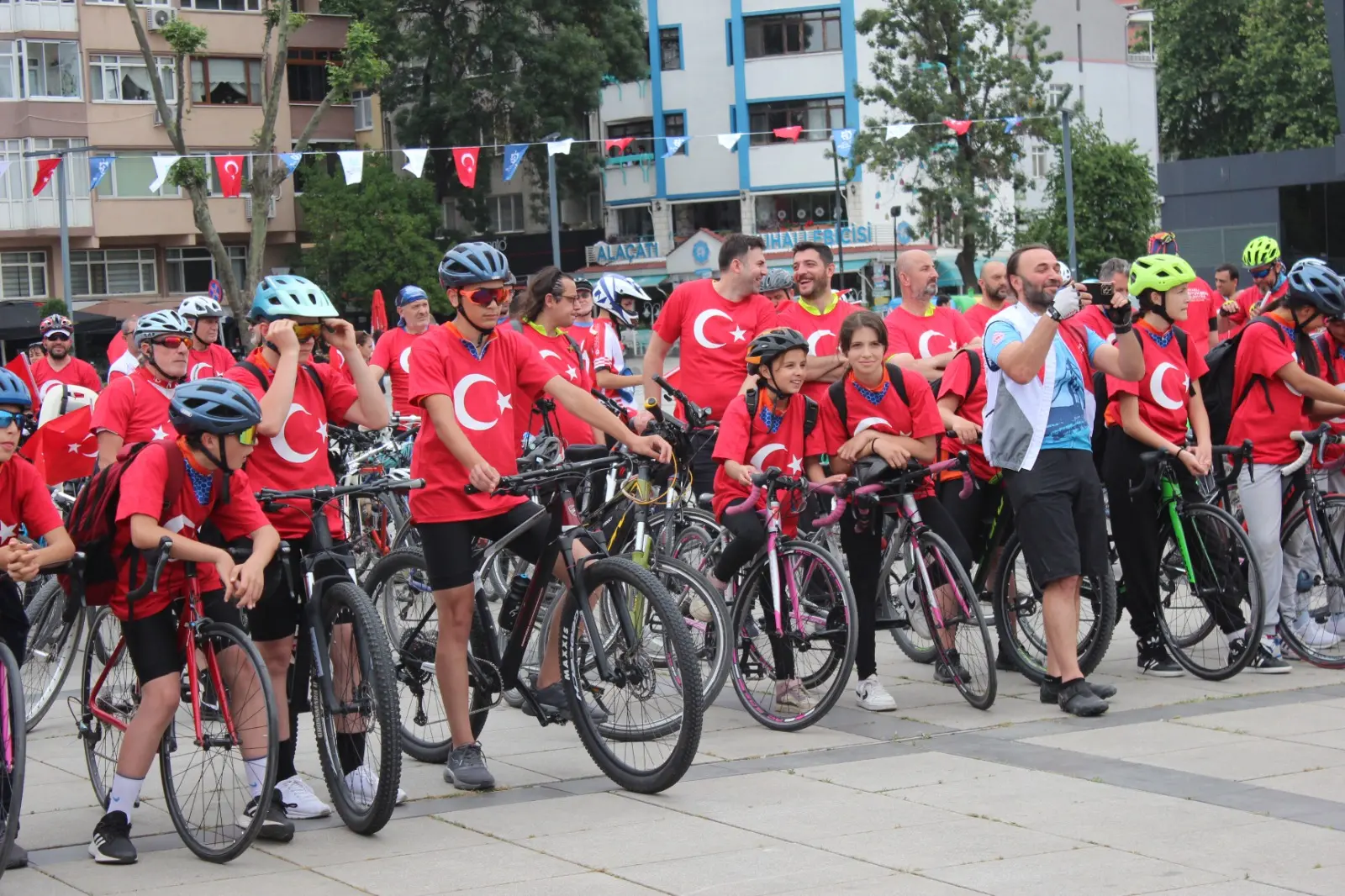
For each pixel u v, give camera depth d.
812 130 52.62
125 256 47.47
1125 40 62.28
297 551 6.18
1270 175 34.31
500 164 56.53
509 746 7.11
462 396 6.26
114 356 14.11
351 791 5.78
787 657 7.23
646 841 5.45
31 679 7.91
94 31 46.16
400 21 52.47
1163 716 7.20
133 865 5.50
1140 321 8.16
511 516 6.28
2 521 5.78
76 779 6.85
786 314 9.25
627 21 53.62
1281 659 8.20
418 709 6.75
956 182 41.59
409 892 4.98
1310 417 8.41
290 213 50.06
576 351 9.45
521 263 57.03
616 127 57.44
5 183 45.34
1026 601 8.11
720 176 55.97
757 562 7.40
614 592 6.12
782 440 7.66
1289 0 60.44
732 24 55.00
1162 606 8.33
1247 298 12.95
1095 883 4.82
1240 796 5.77
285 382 6.14
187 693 5.73
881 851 5.21
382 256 46.16
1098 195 42.44
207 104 48.28
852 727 7.23
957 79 42.09
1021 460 7.34
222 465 5.61
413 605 6.77
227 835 5.51
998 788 5.99
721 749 6.89
